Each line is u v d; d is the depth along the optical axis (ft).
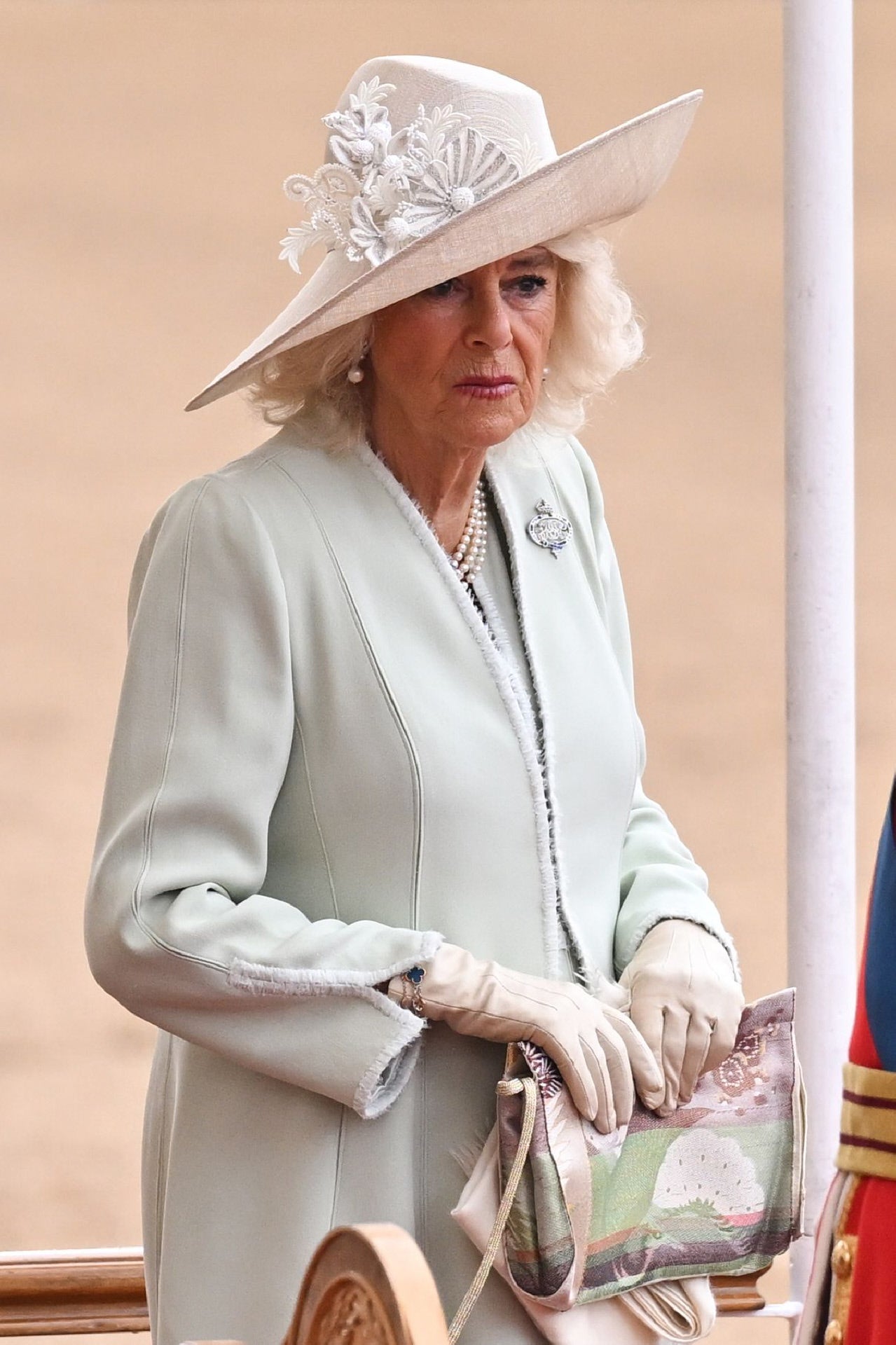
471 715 33.68
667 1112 33.35
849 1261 29.89
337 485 34.40
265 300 256.32
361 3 347.36
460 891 33.22
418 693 33.30
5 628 168.35
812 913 42.70
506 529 35.86
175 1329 33.12
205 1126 33.60
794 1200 34.04
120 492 200.13
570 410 36.88
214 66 326.65
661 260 283.79
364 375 34.86
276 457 34.47
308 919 33.19
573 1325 32.50
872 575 183.93
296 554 33.35
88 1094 99.45
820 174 42.39
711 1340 68.39
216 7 336.90
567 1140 31.86
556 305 35.42
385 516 34.40
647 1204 33.12
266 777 32.65
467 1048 33.50
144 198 287.28
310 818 33.40
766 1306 41.68
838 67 42.32
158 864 32.19
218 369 232.12
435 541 34.42
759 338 259.19
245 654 32.81
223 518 33.24
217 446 213.25
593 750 34.99
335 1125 32.83
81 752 145.59
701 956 34.12
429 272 31.94
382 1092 32.58
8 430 213.25
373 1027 31.63
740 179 307.37
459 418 33.24
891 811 29.81
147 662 33.01
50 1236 84.48
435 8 348.38
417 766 32.86
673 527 200.13
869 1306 29.30
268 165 300.20
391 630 33.58
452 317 32.96
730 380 244.22
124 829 32.42
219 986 31.63
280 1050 31.86
